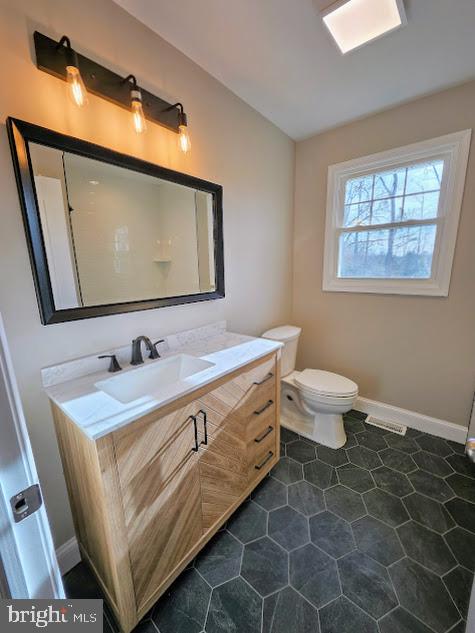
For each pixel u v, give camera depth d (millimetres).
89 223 1164
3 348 468
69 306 1125
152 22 1248
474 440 792
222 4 1153
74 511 1171
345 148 2191
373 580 1125
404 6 1163
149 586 997
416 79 1651
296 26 1268
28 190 970
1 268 955
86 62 1071
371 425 2232
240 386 1341
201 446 1151
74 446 962
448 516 1406
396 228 2100
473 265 1818
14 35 905
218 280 1801
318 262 2496
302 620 1000
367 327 2318
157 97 1335
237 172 1882
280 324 2566
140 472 920
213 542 1291
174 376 1423
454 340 1952
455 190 1794
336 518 1406
